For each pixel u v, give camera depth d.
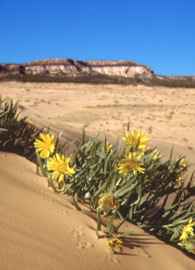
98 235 1.19
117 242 1.18
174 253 1.30
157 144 4.57
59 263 1.01
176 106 9.90
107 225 1.24
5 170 1.47
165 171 1.50
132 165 1.35
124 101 10.23
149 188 1.47
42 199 1.30
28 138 1.94
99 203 1.32
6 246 0.99
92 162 1.45
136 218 1.42
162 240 1.40
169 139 6.28
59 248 1.08
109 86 13.99
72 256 1.07
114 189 1.39
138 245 1.24
